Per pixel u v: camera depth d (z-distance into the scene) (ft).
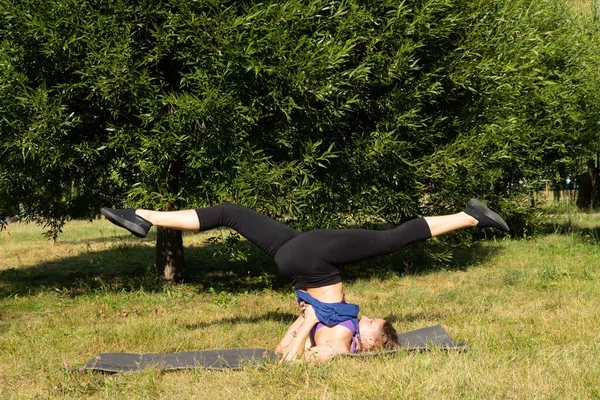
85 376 15.48
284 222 29.89
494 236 51.72
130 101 26.61
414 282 33.65
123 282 36.52
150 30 26.58
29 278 38.24
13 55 26.35
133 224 16.03
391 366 14.70
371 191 32.04
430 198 34.55
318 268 16.53
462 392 13.17
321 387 13.84
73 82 27.76
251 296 30.94
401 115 30.04
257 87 27.35
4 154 30.58
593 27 54.19
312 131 29.04
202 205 27.43
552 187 62.28
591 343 17.20
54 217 37.47
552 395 12.92
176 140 26.00
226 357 16.80
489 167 36.50
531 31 36.86
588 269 33.55
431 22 30.25
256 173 26.35
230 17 25.84
